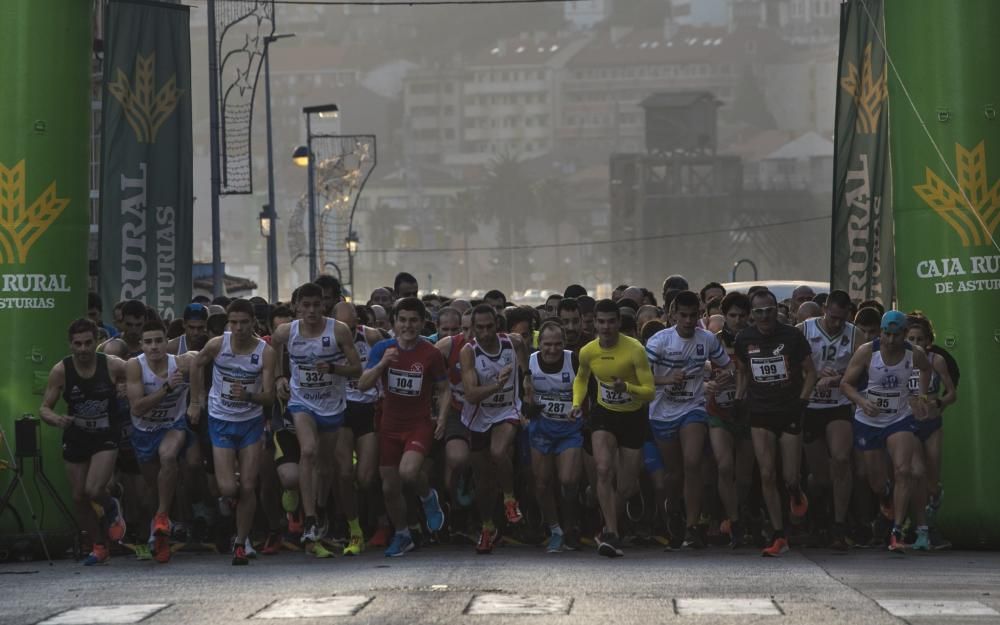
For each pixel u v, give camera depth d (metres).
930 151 35.19
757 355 31.38
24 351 33.38
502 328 34.38
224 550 33.34
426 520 34.00
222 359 30.48
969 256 34.81
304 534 31.00
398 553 31.69
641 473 34.84
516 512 31.97
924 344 32.78
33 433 32.44
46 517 32.84
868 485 34.22
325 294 36.62
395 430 31.25
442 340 32.25
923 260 35.34
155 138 55.56
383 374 31.11
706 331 32.94
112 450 31.06
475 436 31.98
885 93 49.19
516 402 32.12
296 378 31.38
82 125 34.44
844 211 49.88
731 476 33.09
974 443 34.44
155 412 31.44
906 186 35.62
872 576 26.77
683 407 33.03
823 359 33.56
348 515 32.44
